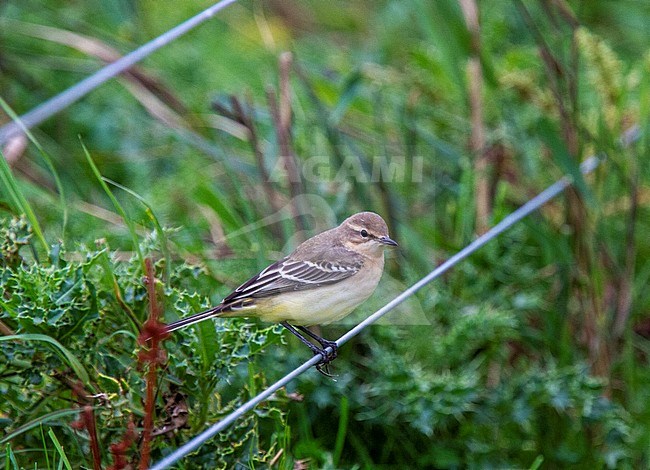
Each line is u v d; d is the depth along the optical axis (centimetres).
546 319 1280
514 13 1656
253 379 919
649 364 1320
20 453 888
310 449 1041
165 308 949
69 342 871
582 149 1263
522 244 1354
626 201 1405
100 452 870
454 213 1381
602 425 1171
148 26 1680
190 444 765
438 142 1416
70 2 1723
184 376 878
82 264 873
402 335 1184
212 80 1622
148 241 958
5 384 892
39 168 1414
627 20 1867
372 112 1541
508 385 1155
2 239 939
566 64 1484
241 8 1822
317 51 1789
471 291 1270
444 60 1330
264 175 1250
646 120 1271
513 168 1429
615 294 1259
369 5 1973
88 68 1581
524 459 1166
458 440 1138
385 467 1123
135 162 1473
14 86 1549
